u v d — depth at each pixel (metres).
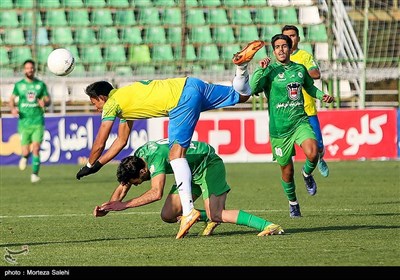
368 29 99.94
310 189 43.44
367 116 81.12
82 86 96.25
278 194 55.16
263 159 81.69
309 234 33.88
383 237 32.66
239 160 81.88
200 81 33.84
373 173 71.06
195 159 33.12
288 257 27.69
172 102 32.84
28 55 100.31
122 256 28.69
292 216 41.41
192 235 34.75
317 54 99.56
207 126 81.69
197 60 98.56
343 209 45.06
